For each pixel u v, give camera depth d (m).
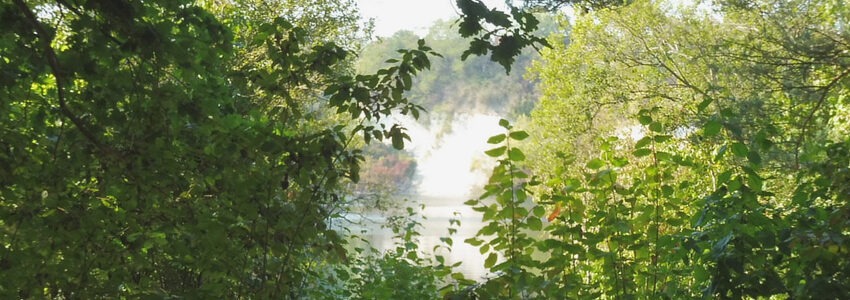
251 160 4.41
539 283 3.94
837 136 12.37
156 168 4.41
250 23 8.74
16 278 4.18
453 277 4.17
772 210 3.89
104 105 4.47
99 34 4.29
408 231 7.57
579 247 4.12
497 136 3.93
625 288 4.16
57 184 4.42
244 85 4.70
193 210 4.54
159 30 4.34
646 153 4.22
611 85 20.45
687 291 4.23
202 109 4.46
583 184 4.50
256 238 4.24
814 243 3.46
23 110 4.86
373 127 4.27
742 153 3.79
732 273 3.71
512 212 3.99
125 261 4.48
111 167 4.45
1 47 4.40
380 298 6.81
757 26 13.60
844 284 3.54
